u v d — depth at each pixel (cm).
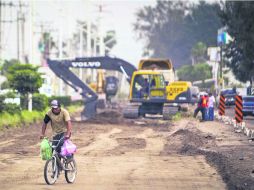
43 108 13312
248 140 7150
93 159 5753
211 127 9262
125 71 13138
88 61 13225
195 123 10356
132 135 8494
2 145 7038
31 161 5556
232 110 15100
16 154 6122
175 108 12306
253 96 12138
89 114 13100
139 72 12712
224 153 5800
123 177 4644
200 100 11356
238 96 8912
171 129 9656
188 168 5144
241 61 19375
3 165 5266
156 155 6081
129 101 12762
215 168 5109
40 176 4638
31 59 15025
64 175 4716
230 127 9244
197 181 4456
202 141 7106
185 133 8300
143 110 12900
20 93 12531
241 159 5322
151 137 8150
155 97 12638
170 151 6425
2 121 9644
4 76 17262
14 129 9475
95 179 4547
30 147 6812
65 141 4334
